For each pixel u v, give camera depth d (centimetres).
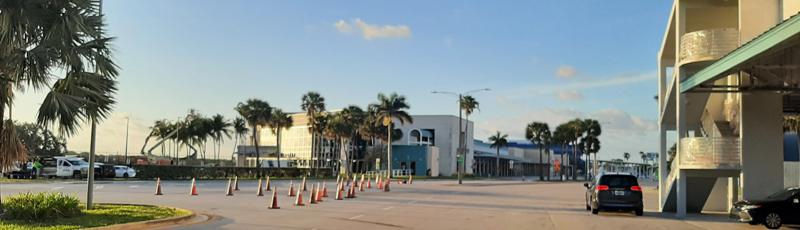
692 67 2014
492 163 12862
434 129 11069
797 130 4003
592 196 2059
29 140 7856
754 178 1897
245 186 3950
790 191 1684
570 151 15600
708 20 2209
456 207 2319
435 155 10506
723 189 2341
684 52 1978
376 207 2214
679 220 1855
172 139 9488
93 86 1466
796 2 1686
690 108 2320
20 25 1336
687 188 2166
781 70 1766
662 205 2239
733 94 2205
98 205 1831
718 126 2261
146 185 3772
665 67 2509
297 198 2242
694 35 1936
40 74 1380
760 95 1927
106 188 3272
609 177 2009
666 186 2294
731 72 1631
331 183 5094
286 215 1798
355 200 2639
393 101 7825
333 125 8519
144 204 2014
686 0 2053
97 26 1506
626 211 2170
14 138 1474
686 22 2253
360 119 9206
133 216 1524
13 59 1359
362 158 10712
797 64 1623
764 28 1789
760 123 1917
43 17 1395
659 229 1572
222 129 9012
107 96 1491
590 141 10669
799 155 4159
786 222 1567
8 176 4509
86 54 1456
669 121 2375
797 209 1563
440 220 1734
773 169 1895
